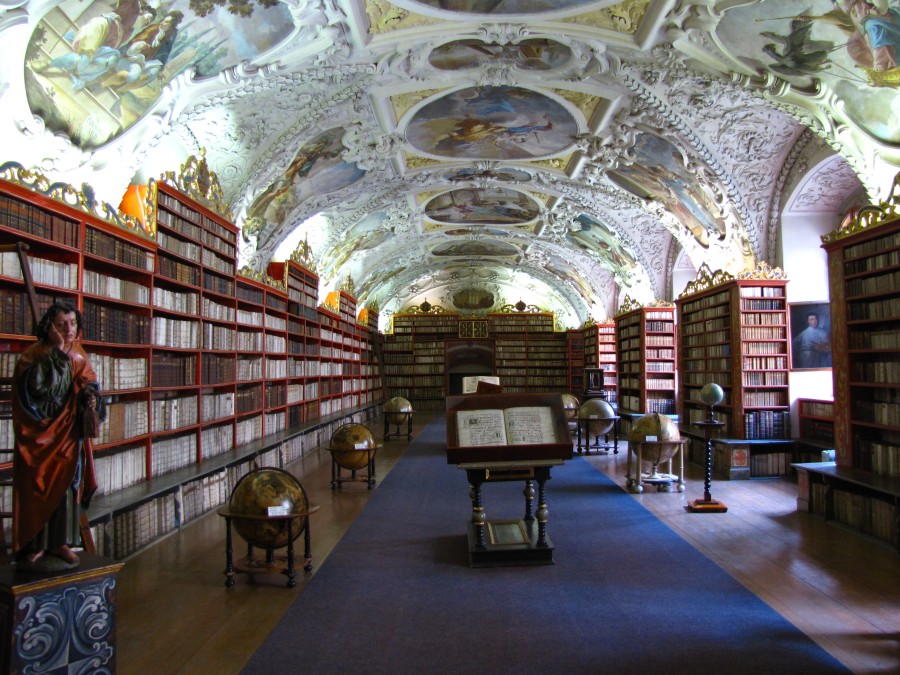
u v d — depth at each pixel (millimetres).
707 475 8789
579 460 13562
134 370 7121
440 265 28297
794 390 11461
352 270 22844
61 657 3566
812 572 6008
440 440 17547
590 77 9602
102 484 6465
